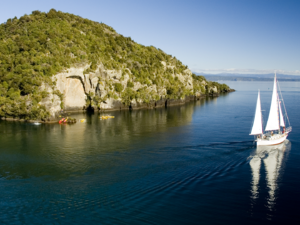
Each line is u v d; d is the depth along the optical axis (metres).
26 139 69.06
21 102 97.56
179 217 29.28
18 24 138.00
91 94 128.75
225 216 29.73
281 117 63.41
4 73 105.50
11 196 34.53
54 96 102.06
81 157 52.16
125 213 29.91
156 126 86.31
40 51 114.06
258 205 32.28
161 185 37.44
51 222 28.38
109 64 135.12
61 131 79.75
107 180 39.44
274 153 53.12
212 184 37.97
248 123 88.00
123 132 77.06
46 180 40.00
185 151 55.22
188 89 188.12
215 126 83.56
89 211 30.33
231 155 51.97
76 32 139.25
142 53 173.00
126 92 139.25
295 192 35.88
